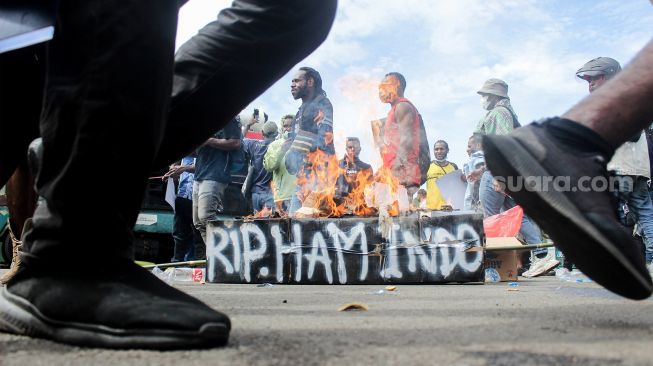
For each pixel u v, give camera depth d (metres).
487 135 1.39
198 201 5.59
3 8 1.03
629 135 1.38
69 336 1.04
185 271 5.02
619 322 1.35
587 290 2.93
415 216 4.15
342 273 4.10
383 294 2.74
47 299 1.08
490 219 5.42
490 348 0.99
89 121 1.04
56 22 1.07
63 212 1.09
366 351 0.97
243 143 6.51
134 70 1.05
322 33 1.52
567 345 1.01
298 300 2.29
